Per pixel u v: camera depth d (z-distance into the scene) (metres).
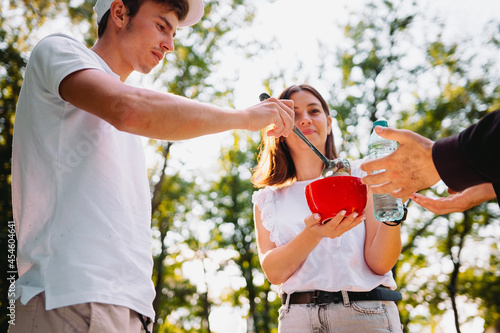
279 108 1.81
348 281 2.08
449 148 1.34
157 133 1.48
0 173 10.06
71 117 1.59
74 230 1.47
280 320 2.21
